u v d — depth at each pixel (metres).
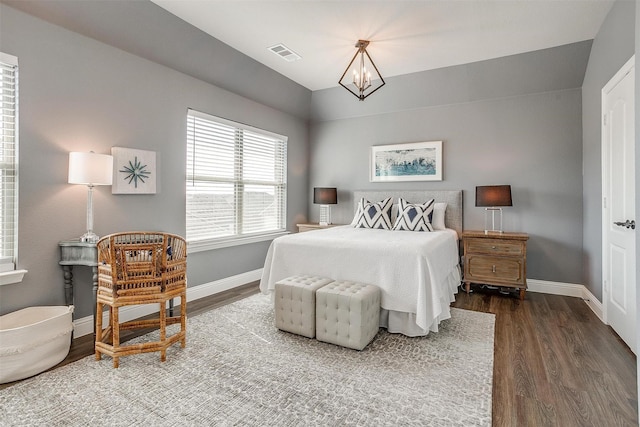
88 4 2.51
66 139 2.57
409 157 4.79
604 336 2.65
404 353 2.35
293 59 3.90
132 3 2.68
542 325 2.89
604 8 2.81
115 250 2.13
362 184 5.19
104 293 2.22
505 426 1.59
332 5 2.78
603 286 3.00
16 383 1.95
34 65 2.39
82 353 2.35
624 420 1.63
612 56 2.83
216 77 3.79
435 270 2.70
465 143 4.43
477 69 4.01
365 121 5.15
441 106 4.58
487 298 3.73
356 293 2.43
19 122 2.32
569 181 3.86
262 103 4.58
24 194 2.36
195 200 3.70
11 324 2.26
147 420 1.62
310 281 2.75
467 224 4.43
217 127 3.95
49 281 2.49
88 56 2.70
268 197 4.81
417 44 3.49
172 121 3.39
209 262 3.83
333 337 2.45
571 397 1.83
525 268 3.67
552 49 3.57
